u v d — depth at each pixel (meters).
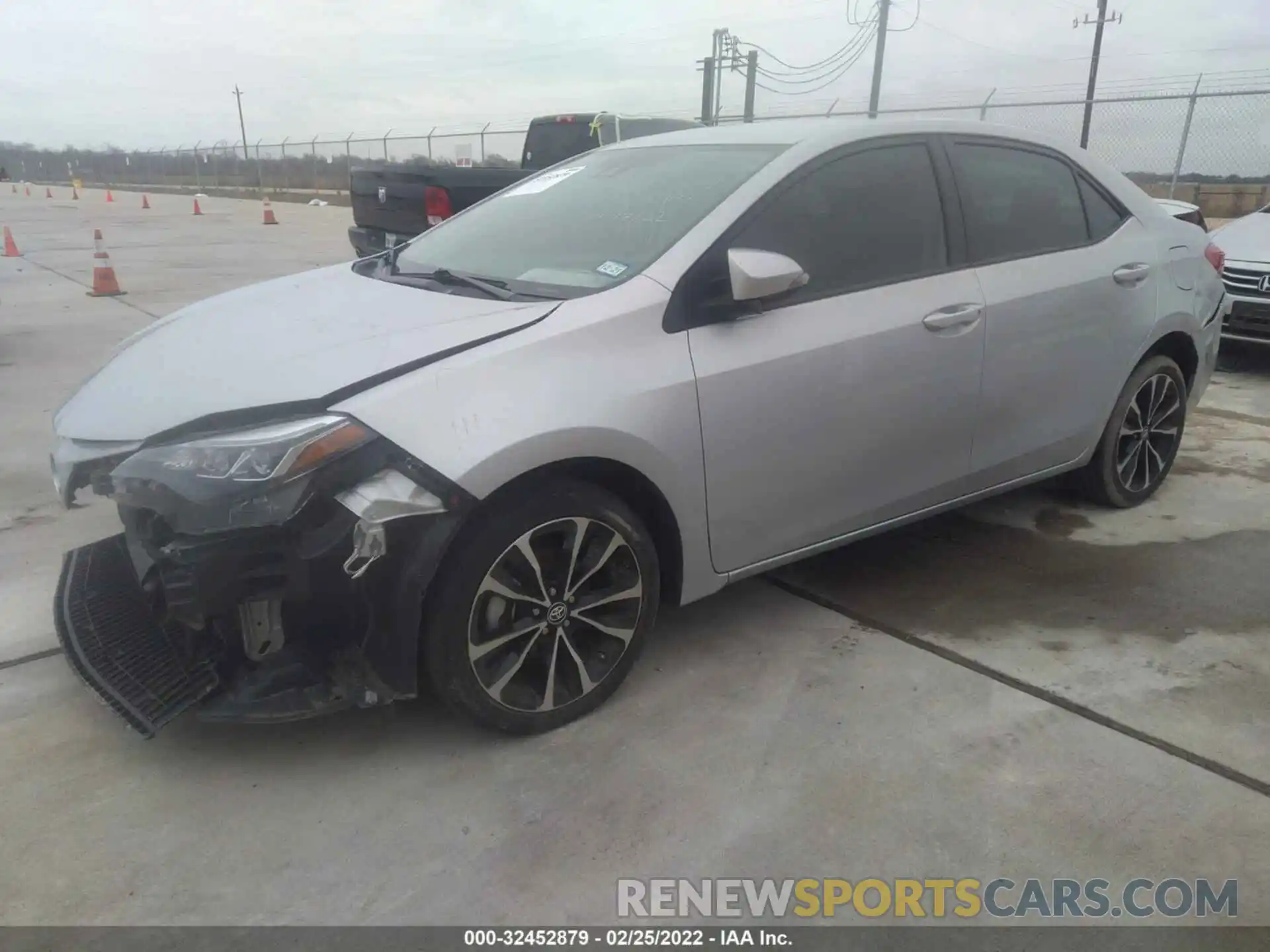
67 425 2.78
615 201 3.28
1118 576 3.74
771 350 2.88
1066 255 3.75
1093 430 4.04
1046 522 4.28
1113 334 3.90
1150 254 4.08
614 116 10.88
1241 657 3.13
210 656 2.53
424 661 2.51
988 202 3.55
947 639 3.25
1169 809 2.42
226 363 2.67
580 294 2.78
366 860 2.25
